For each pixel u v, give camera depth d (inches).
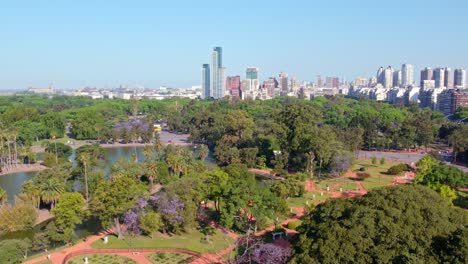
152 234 3946.9
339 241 2532.0
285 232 3964.1
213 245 3730.3
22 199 4579.2
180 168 6141.7
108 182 4050.2
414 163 7145.7
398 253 2400.3
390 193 2822.3
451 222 2615.7
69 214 3826.3
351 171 6889.8
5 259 3223.4
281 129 7637.8
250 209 3890.3
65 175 5388.8
